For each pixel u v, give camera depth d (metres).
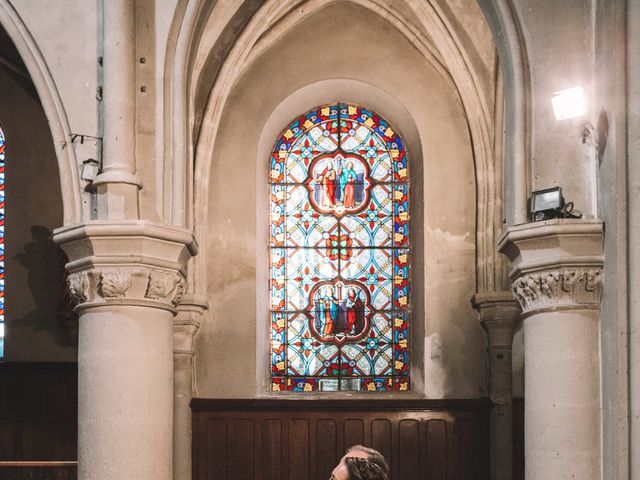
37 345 18.19
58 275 18.31
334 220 18.94
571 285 10.12
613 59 9.60
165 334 11.27
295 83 18.61
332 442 17.84
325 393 18.27
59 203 18.61
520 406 17.67
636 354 9.33
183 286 11.53
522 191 10.48
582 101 9.94
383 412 17.88
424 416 17.81
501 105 17.72
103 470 10.87
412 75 18.64
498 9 10.59
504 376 17.53
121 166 11.11
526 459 10.41
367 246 18.88
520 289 10.56
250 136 18.48
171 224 11.29
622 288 9.52
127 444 10.90
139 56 11.41
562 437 10.09
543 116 10.43
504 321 17.45
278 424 17.88
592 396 10.11
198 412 17.78
